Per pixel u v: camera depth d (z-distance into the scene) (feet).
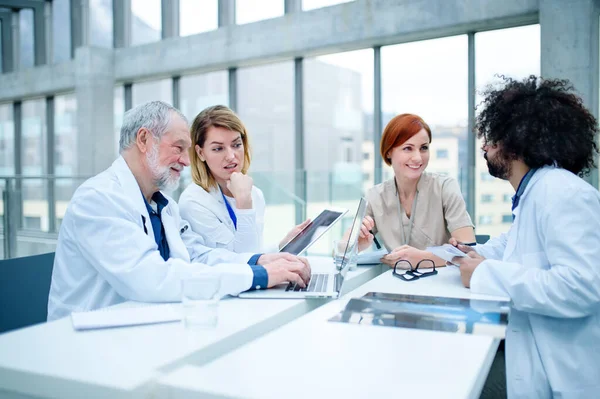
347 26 19.33
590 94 15.19
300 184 19.10
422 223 7.29
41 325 3.71
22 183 18.78
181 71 24.48
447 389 2.47
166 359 2.96
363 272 5.90
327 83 20.94
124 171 5.09
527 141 4.48
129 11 27.17
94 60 26.48
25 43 31.73
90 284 4.79
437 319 3.70
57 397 2.75
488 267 4.42
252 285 4.61
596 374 3.98
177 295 4.37
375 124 19.81
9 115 33.81
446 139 18.47
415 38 18.62
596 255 3.91
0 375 2.91
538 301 3.98
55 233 20.75
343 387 2.49
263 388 2.48
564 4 15.37
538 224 4.33
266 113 22.67
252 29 21.72
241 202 6.36
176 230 5.42
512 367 4.17
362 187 18.25
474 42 17.94
